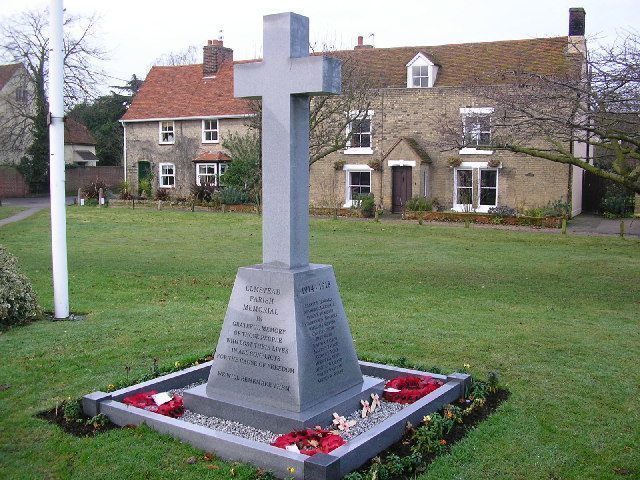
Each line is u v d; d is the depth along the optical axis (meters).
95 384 7.02
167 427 5.61
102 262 16.75
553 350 8.45
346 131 32.75
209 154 38.69
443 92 31.09
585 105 12.92
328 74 5.94
